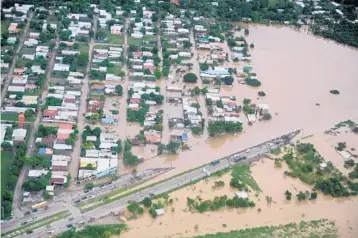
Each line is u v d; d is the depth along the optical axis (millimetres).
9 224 182375
